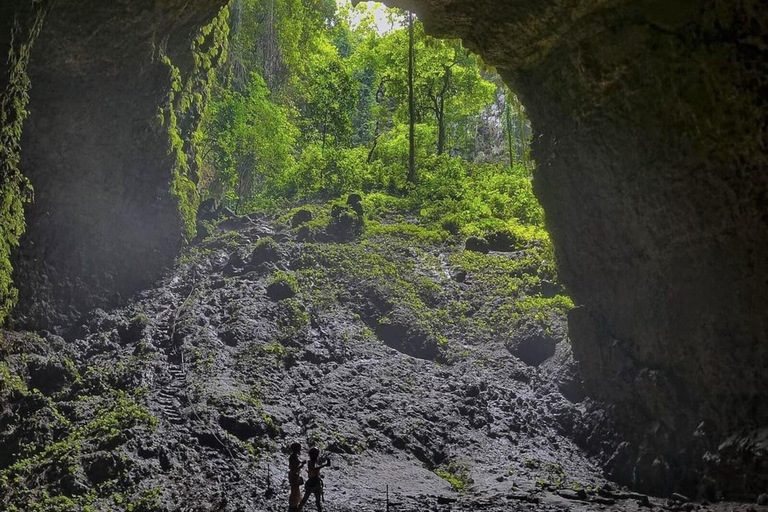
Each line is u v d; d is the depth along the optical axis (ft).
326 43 199.31
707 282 61.36
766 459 53.06
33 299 75.10
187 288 92.17
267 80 163.53
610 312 76.48
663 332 67.10
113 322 80.53
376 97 202.59
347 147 172.55
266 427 65.62
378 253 110.32
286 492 56.24
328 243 110.73
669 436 65.41
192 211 101.35
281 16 169.68
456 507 55.72
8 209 68.95
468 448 73.97
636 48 62.90
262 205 140.97
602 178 72.59
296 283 95.14
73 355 72.54
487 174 161.27
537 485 65.05
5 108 66.28
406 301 99.40
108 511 50.44
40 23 67.15
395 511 53.47
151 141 90.89
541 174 82.12
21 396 62.39
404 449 70.74
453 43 104.83
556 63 74.43
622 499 60.90
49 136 78.69
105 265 86.07
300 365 80.23
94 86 81.82
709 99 56.85
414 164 154.30
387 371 83.82
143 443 58.49
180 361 75.46
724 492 57.21
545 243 115.75
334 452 65.87
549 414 82.53
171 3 80.38
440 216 132.46
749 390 57.11
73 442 58.34
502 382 87.86
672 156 62.49
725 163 57.11
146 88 87.25
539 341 93.91
